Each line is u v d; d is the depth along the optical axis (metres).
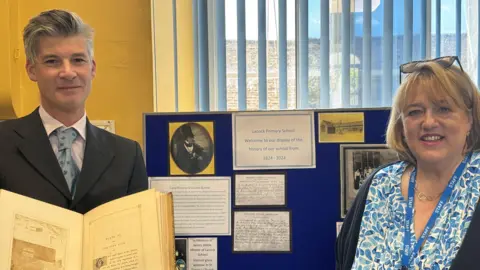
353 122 1.44
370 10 1.83
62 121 1.15
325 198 1.45
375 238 1.07
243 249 1.47
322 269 1.45
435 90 1.02
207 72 1.84
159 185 1.48
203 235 1.47
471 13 1.86
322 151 1.45
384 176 1.16
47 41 1.09
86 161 1.15
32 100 1.75
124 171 1.22
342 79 1.86
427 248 0.99
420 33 1.83
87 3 1.72
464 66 1.86
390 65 1.83
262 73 1.85
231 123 1.46
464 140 1.05
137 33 1.72
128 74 1.73
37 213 1.01
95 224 1.06
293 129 1.45
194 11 1.85
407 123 1.07
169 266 1.05
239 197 1.46
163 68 1.79
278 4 1.84
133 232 1.05
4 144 1.10
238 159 1.46
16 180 1.07
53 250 0.99
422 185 1.09
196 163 1.47
